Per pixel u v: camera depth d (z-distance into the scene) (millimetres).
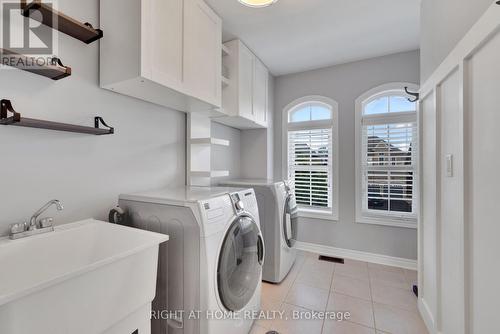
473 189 1103
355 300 2068
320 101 3227
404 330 1696
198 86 1727
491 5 924
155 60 1353
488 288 995
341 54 2814
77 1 1325
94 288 780
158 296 1354
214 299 1260
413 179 2762
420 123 1901
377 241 2908
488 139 987
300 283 2369
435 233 1552
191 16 1658
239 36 2402
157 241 1018
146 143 1801
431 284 1665
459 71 1205
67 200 1308
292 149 3465
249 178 3326
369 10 2004
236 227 1476
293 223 2742
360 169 2986
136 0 1279
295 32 2334
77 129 1269
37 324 648
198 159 2328
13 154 1105
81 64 1362
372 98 2965
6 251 972
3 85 1075
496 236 939
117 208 1446
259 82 2924
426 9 1764
